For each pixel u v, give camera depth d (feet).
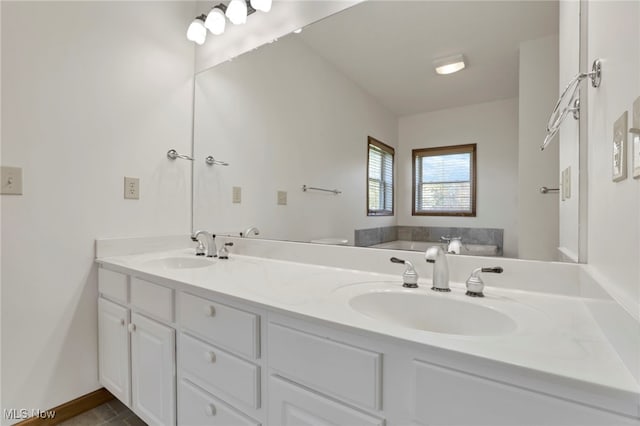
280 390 2.77
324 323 2.47
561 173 3.31
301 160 5.33
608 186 2.20
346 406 2.39
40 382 4.64
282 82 5.52
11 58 4.30
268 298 3.03
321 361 2.52
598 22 2.45
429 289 3.40
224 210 6.21
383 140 4.61
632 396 1.47
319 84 5.13
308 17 5.09
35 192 4.53
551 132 3.38
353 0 4.66
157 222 6.03
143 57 5.83
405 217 4.38
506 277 3.42
